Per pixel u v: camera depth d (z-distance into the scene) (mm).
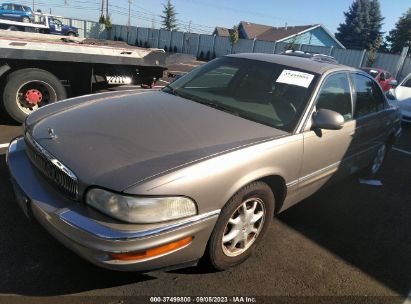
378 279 3068
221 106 3318
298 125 3113
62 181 2381
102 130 2668
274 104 3297
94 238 2121
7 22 22938
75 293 2516
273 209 3051
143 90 3867
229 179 2484
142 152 2424
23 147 3010
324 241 3520
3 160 4367
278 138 2928
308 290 2824
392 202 4629
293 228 3674
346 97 3844
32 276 2621
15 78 5562
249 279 2846
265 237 3436
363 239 3656
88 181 2225
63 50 5836
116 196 2152
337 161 3748
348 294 2844
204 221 2398
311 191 3592
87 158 2361
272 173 2809
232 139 2746
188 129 2785
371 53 27953
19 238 2994
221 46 37906
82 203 2281
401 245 3650
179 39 41812
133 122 2805
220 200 2461
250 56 3939
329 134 3404
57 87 5910
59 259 2809
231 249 2818
